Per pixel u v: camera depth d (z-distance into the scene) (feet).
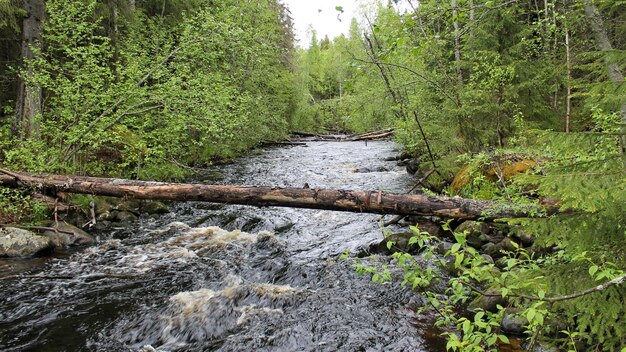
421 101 34.32
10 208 24.25
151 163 34.71
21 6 31.53
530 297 7.73
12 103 40.01
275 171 50.96
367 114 52.80
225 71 49.16
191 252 23.68
